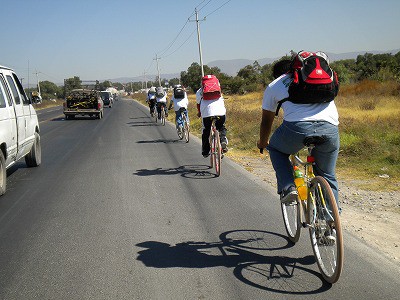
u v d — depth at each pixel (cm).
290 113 372
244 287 368
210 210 604
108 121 2611
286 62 419
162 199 671
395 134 1088
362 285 364
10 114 768
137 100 8706
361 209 597
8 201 687
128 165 984
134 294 362
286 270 400
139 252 454
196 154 1120
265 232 507
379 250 445
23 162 1072
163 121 2128
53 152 1257
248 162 1002
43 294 367
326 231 367
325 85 354
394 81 3706
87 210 620
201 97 860
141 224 549
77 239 500
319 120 365
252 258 431
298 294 353
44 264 430
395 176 786
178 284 378
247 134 1391
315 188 385
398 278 376
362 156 932
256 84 6462
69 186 782
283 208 494
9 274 409
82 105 2853
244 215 576
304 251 445
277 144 402
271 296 351
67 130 2030
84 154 1191
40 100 969
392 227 519
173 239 492
